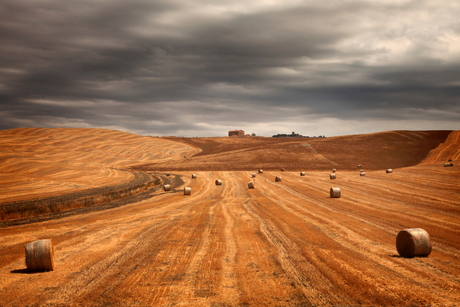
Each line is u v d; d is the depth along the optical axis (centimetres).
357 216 1638
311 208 1956
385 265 877
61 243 1242
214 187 3641
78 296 717
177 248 1111
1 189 3519
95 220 1764
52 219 1850
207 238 1250
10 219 1931
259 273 836
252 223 1538
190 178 5066
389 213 1688
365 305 639
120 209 2161
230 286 754
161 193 3191
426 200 2059
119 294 721
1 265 977
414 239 928
